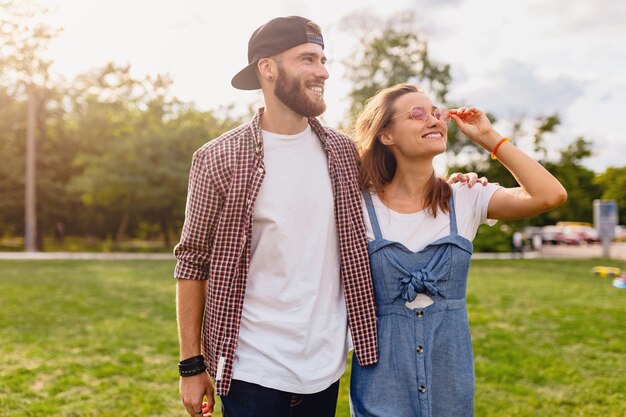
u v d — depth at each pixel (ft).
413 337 6.83
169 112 102.12
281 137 6.86
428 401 6.70
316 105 6.67
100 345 21.13
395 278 6.93
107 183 86.94
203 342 7.04
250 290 6.81
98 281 42.93
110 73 100.22
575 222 174.50
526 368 18.01
